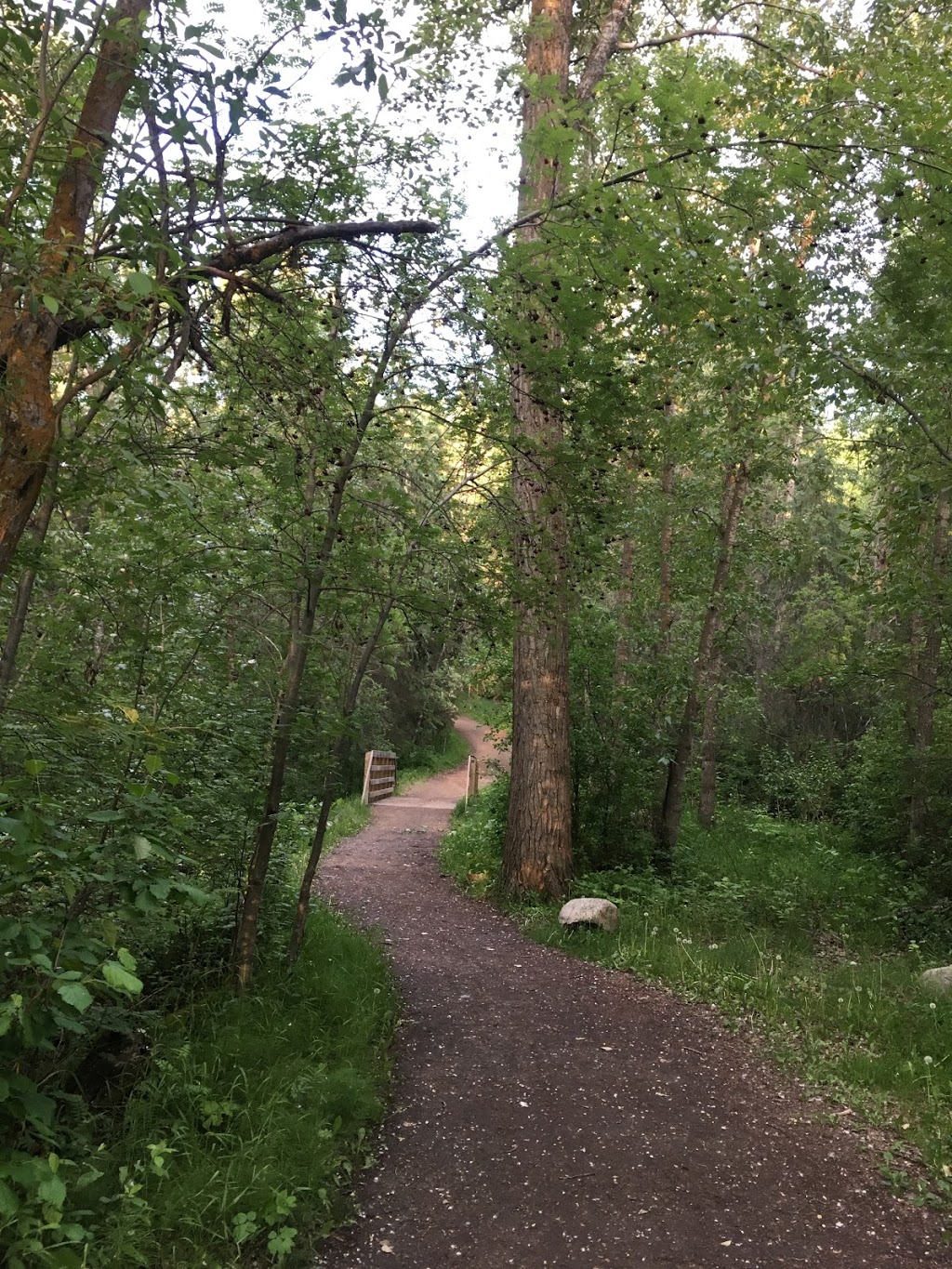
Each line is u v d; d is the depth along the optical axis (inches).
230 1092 147.5
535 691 352.8
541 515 205.3
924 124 155.7
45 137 118.0
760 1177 140.9
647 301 162.4
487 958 271.7
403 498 186.9
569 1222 126.2
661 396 197.9
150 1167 124.0
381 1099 165.6
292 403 168.6
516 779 354.0
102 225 120.6
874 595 329.7
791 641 601.9
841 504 618.5
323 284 172.4
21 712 136.5
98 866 117.9
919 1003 220.7
